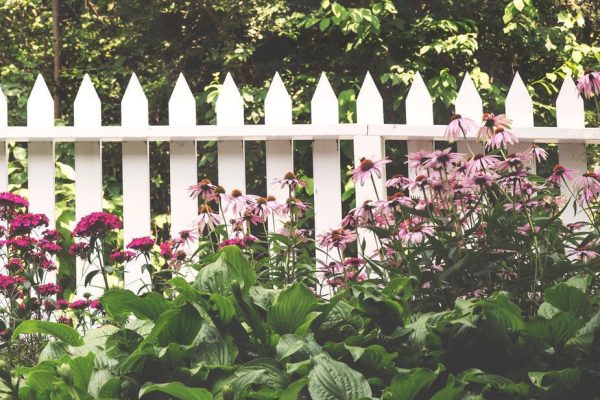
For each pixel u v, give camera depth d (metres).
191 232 3.48
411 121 4.31
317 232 4.20
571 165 4.41
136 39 7.48
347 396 1.68
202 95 6.46
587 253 2.49
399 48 6.72
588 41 7.70
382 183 4.20
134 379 1.85
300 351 1.84
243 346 1.93
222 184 4.20
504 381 1.85
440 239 2.56
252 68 7.29
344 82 6.79
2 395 1.77
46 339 3.33
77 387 1.78
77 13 7.93
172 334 1.89
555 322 1.88
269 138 4.20
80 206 4.14
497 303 2.00
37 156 4.16
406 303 2.07
